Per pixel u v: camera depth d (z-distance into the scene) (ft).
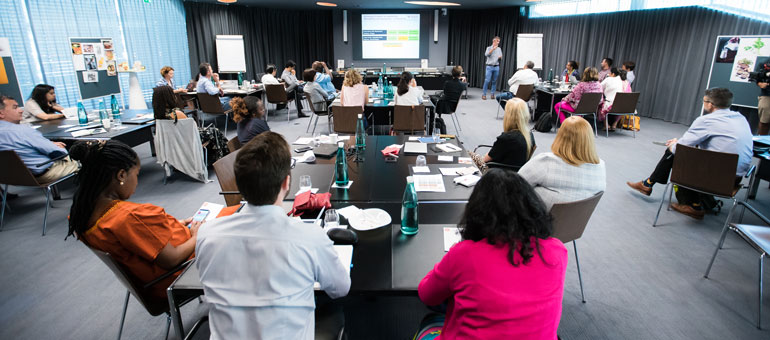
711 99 9.75
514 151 8.96
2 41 15.38
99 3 22.48
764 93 15.66
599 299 7.38
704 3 20.61
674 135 19.89
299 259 3.38
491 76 32.01
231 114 23.90
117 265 4.65
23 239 9.58
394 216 6.11
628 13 25.39
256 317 3.30
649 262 8.57
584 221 6.46
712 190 8.72
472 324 3.31
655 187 12.93
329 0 31.09
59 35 19.88
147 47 26.53
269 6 34.60
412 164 8.79
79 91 19.01
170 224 5.19
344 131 15.47
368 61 38.58
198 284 4.45
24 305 7.23
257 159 3.31
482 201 3.40
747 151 9.39
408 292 4.28
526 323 3.17
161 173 14.29
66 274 8.20
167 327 6.19
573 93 19.40
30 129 10.09
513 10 35.42
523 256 3.24
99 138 11.48
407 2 29.94
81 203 4.68
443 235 5.48
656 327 6.66
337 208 6.44
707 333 6.53
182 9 29.76
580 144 6.23
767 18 17.81
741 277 8.02
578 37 29.89
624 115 19.90
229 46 32.35
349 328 6.63
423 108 15.52
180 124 12.50
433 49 38.29
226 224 3.43
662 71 23.34
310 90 19.44
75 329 6.64
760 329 6.61
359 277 4.50
